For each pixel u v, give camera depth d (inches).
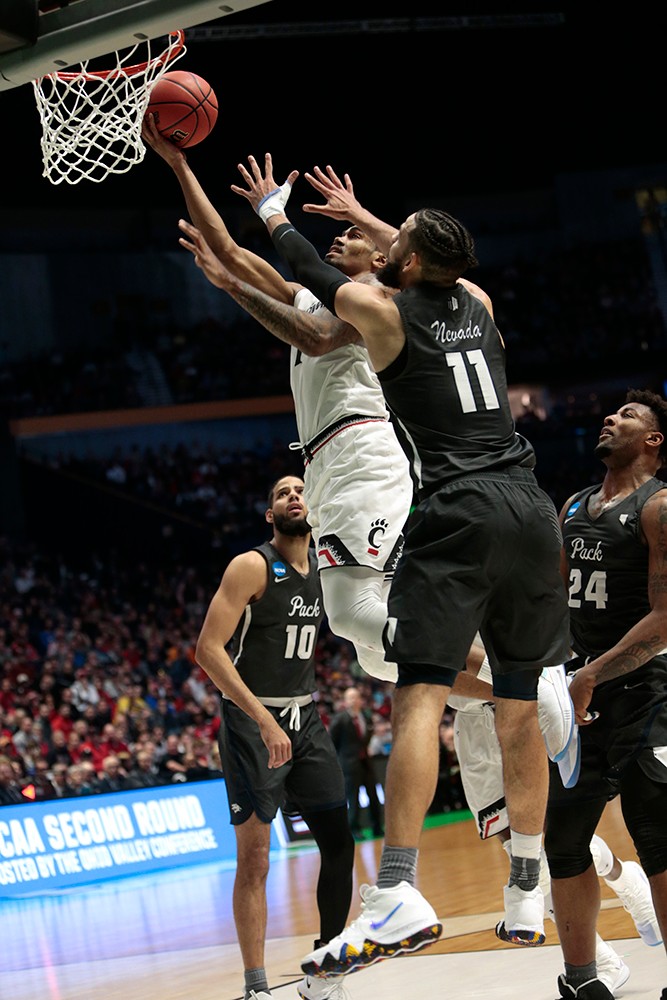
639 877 164.7
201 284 942.4
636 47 861.2
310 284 117.1
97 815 417.1
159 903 327.3
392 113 906.7
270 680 168.1
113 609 764.6
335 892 163.5
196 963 220.1
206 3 146.0
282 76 844.0
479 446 108.9
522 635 111.3
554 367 910.4
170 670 660.1
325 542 148.6
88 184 879.7
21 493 839.7
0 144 804.6
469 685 141.1
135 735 525.7
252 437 970.7
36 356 887.1
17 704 538.6
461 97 901.8
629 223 988.6
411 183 971.3
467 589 105.3
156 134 152.1
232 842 462.6
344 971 97.7
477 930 212.2
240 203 926.4
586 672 132.2
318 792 166.1
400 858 98.4
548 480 919.7
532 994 150.3
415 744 101.4
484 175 981.2
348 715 485.7
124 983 204.4
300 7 786.2
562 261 978.1
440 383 108.9
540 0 811.4
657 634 130.6
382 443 149.0
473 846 392.5
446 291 112.3
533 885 122.9
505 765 120.6
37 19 160.4
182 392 877.2
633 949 177.5
